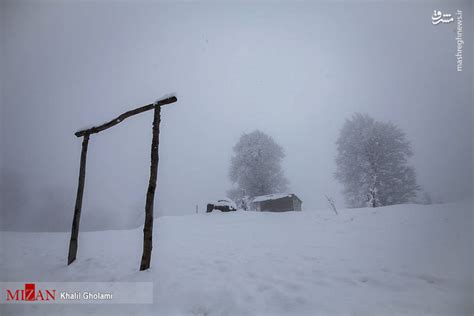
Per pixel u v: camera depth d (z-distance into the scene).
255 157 29.86
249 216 15.42
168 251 6.36
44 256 6.68
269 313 2.87
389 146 21.81
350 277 3.87
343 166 23.97
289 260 5.05
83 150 6.25
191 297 3.38
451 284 3.44
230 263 4.91
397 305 2.92
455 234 6.44
